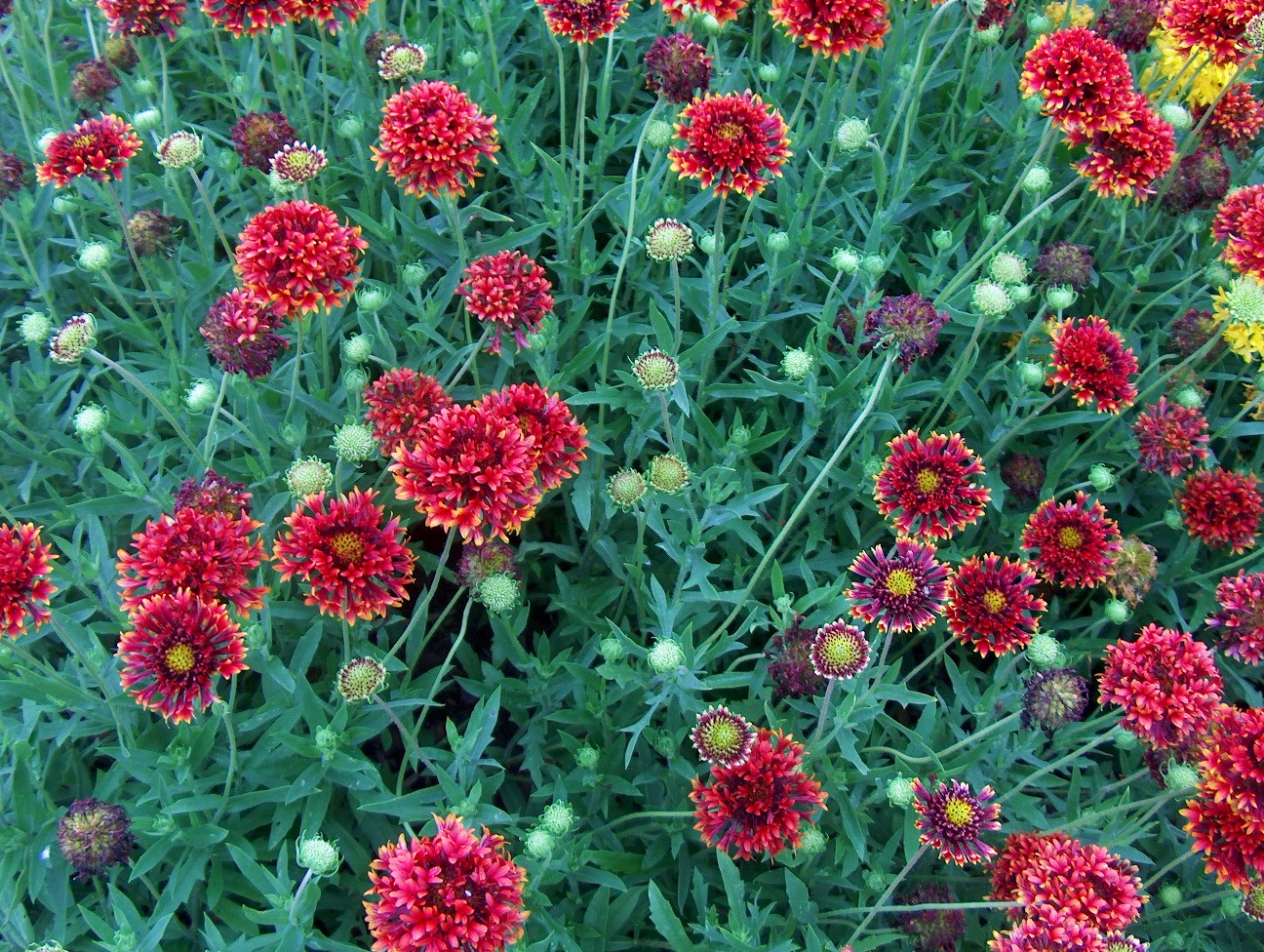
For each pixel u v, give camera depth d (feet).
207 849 1.47
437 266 1.99
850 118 2.06
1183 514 1.87
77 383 1.96
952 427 1.96
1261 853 1.39
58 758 1.61
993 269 1.77
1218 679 1.45
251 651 1.52
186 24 2.20
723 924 1.65
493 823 1.47
